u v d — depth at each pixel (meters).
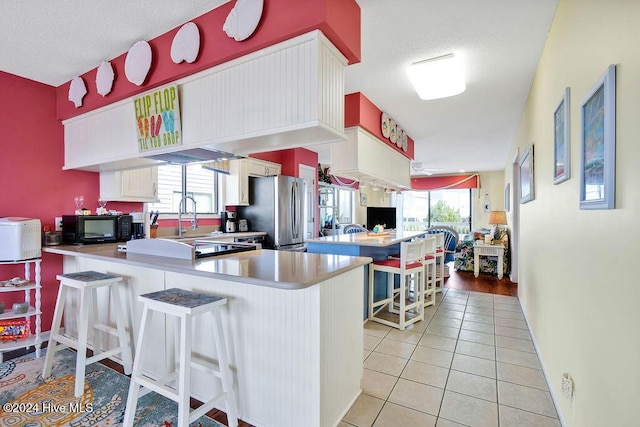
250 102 1.84
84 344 2.04
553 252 2.06
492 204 8.41
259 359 1.73
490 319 3.50
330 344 1.69
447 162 7.09
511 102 3.37
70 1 1.80
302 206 5.20
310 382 1.59
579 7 1.50
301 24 1.61
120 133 2.56
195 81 2.09
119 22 2.02
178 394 1.55
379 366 2.42
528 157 3.01
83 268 2.72
